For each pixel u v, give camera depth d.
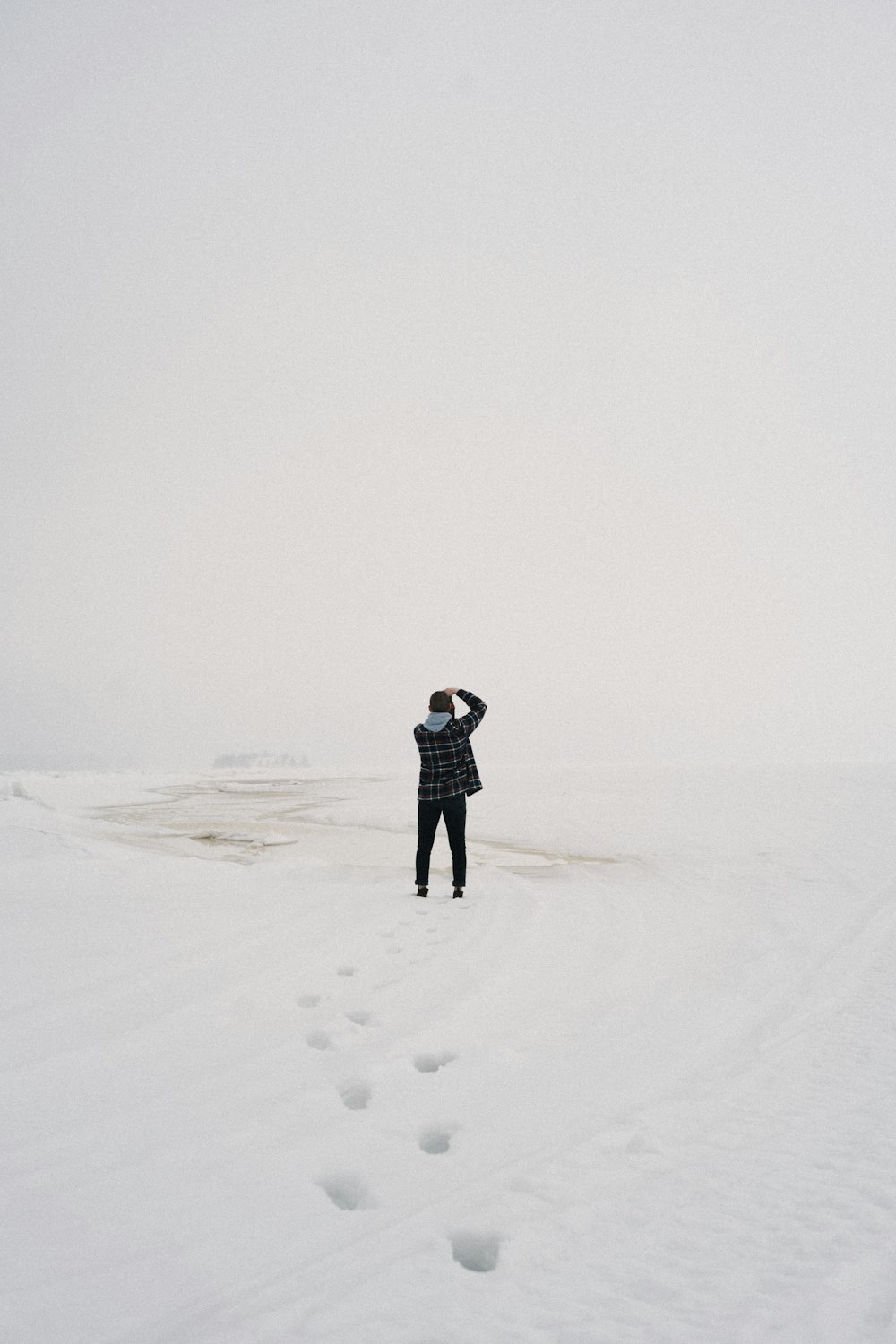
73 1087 2.79
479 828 11.88
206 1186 2.25
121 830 10.54
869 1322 1.72
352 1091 2.96
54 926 4.57
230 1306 1.76
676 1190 2.30
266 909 5.63
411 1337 1.68
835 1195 2.26
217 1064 3.06
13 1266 1.86
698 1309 1.77
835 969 4.61
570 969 4.55
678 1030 3.67
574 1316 1.75
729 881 7.33
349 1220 2.13
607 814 12.77
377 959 4.59
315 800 17.16
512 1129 2.68
